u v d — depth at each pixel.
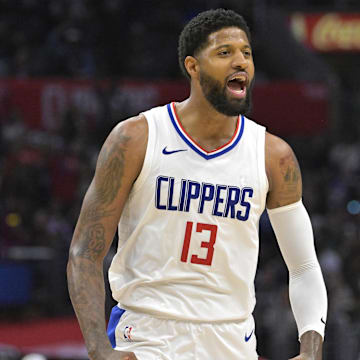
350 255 40.22
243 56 11.06
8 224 38.06
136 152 11.16
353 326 32.91
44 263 34.44
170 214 11.07
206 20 11.16
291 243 11.89
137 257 11.18
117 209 11.20
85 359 26.70
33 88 45.62
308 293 11.73
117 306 11.54
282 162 11.65
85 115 46.78
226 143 11.36
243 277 11.20
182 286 11.02
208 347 11.00
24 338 29.58
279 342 32.94
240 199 11.21
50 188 42.22
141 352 10.92
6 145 43.53
